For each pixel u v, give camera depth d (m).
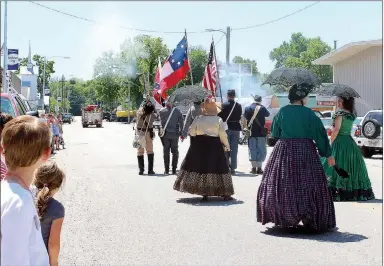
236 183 13.37
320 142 7.94
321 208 7.87
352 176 10.68
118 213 9.52
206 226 8.48
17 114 9.88
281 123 7.99
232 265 6.40
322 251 6.98
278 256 6.77
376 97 35.16
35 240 2.67
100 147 28.61
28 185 2.76
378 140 21.69
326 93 10.76
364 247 7.18
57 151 25.47
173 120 15.50
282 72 9.42
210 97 10.84
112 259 6.66
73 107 191.38
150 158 15.56
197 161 10.66
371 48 35.31
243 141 30.14
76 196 11.35
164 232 8.08
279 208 7.84
